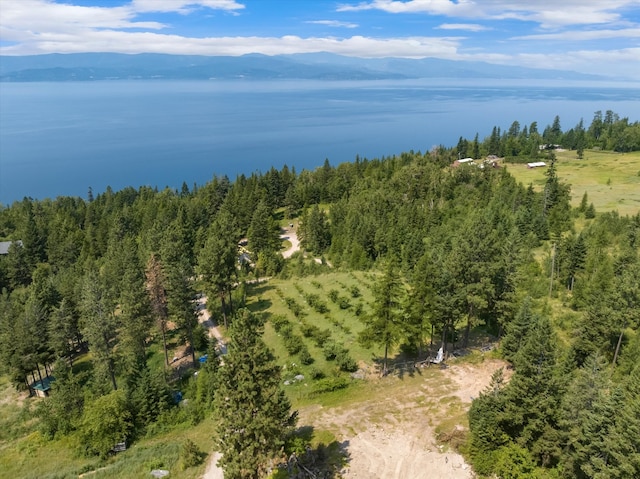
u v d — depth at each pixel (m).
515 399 32.47
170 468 37.97
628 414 26.48
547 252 82.38
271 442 29.61
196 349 63.81
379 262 89.56
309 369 49.84
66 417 49.06
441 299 45.88
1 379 65.31
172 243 84.31
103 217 137.00
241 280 85.31
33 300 65.69
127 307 58.28
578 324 49.50
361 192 140.12
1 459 45.41
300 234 119.19
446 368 47.38
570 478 30.52
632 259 63.00
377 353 52.03
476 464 32.84
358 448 35.72
